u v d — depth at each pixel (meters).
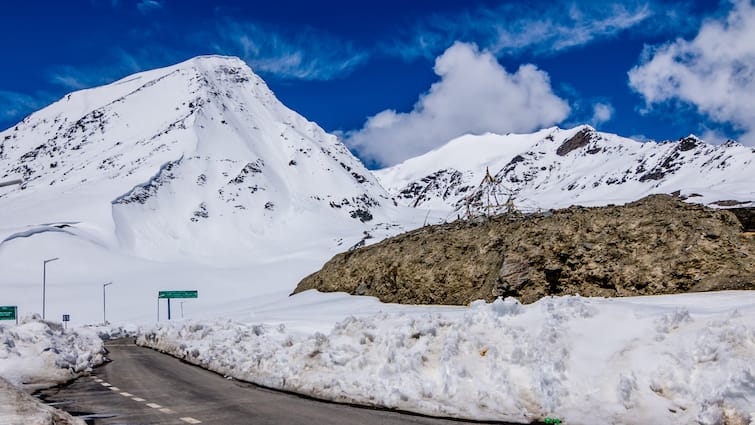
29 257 136.62
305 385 12.52
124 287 119.31
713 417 7.65
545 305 11.91
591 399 8.95
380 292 40.72
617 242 28.16
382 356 12.05
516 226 34.22
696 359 8.57
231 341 20.16
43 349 18.19
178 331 27.78
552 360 9.67
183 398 12.41
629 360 9.29
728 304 16.17
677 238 26.28
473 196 51.34
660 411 8.20
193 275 135.62
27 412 7.99
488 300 30.81
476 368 10.45
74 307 102.50
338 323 14.81
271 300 72.06
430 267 37.03
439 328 12.11
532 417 9.05
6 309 50.28
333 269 49.78
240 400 11.85
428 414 9.82
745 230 26.00
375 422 9.32
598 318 10.88
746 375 7.83
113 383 15.39
